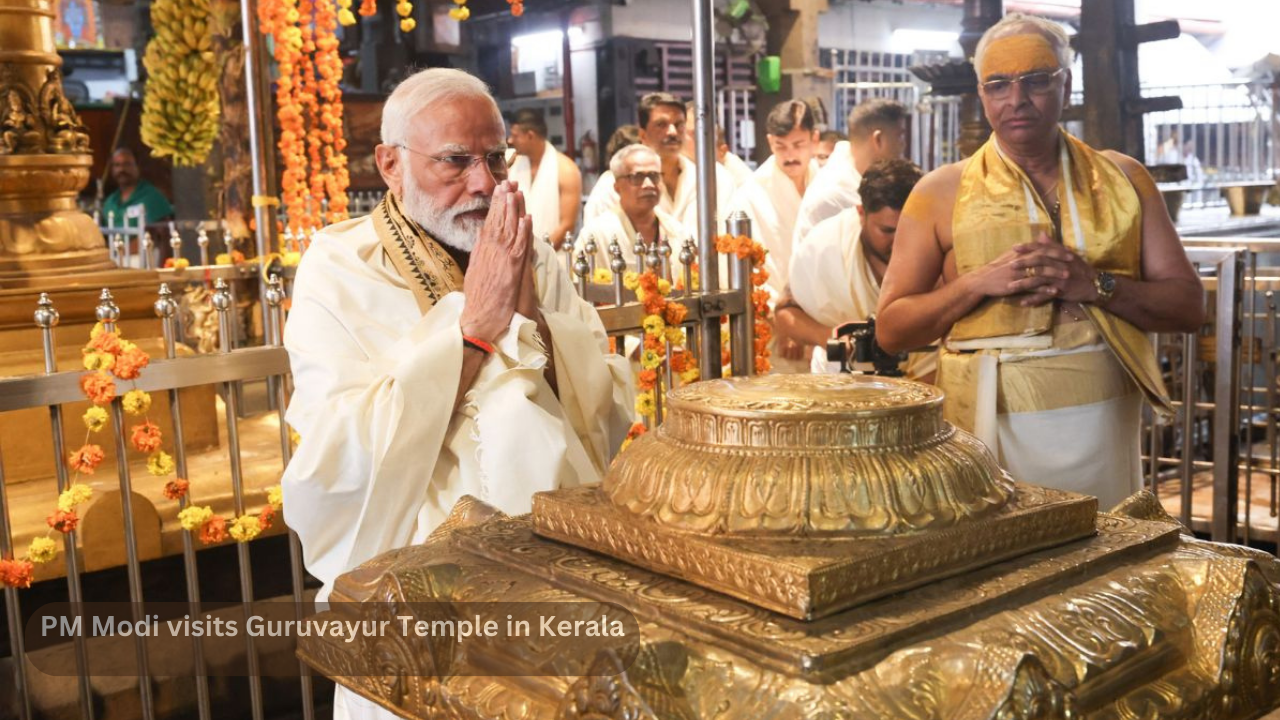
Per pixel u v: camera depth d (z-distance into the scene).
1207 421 4.54
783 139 4.63
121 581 2.81
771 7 5.46
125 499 2.26
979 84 2.53
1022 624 0.85
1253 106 6.01
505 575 0.98
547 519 1.04
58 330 3.52
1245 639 0.92
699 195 2.56
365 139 7.18
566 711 0.82
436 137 2.08
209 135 5.33
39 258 3.53
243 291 4.76
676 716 0.77
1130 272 2.48
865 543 0.86
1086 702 0.83
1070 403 2.45
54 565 2.67
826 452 0.91
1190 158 5.98
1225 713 0.91
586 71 6.08
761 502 0.89
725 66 5.57
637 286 2.49
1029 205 2.47
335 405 1.97
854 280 4.17
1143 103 5.04
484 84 2.18
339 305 2.06
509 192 2.00
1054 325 2.47
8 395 2.11
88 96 10.52
